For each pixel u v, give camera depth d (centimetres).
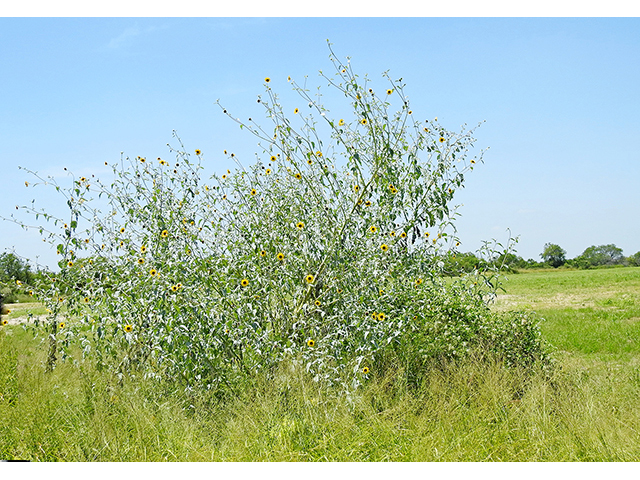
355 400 420
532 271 5750
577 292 2069
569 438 375
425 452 361
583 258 7306
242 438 392
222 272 507
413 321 535
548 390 462
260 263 512
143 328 497
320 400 427
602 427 384
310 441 376
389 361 504
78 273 582
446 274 571
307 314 509
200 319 462
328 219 534
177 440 396
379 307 480
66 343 530
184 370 468
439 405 425
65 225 564
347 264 503
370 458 368
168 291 464
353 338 486
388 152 529
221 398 480
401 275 520
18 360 672
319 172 543
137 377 502
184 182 588
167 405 447
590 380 493
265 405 421
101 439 395
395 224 536
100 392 480
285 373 467
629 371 541
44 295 611
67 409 460
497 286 548
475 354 524
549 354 587
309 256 524
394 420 400
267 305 517
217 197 586
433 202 540
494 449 368
